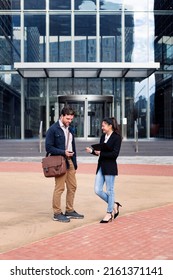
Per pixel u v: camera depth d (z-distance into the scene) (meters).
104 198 7.61
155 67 24.22
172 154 22.95
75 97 27.48
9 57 28.19
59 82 28.27
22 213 8.41
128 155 22.81
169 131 28.31
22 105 28.06
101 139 7.55
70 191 7.84
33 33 28.06
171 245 6.05
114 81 28.27
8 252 5.71
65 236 6.57
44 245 6.05
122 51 27.94
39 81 28.27
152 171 15.90
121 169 16.56
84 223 7.50
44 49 27.98
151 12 28.25
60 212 7.70
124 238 6.45
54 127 7.38
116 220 7.75
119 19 28.11
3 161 20.12
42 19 28.03
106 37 28.00
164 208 8.93
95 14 28.00
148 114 28.14
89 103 27.48
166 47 28.34
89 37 27.94
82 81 28.27
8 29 28.16
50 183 12.63
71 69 25.27
